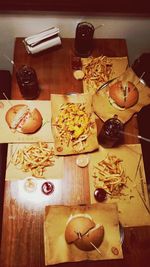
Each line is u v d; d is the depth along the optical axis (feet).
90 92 6.30
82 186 5.50
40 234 5.15
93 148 5.69
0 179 6.56
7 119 5.75
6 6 6.19
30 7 6.24
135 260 5.14
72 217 5.22
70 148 5.66
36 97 6.08
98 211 5.30
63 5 6.29
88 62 6.56
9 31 7.06
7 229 5.14
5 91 7.59
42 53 6.58
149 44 7.95
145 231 5.31
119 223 5.31
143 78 6.60
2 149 6.73
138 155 5.81
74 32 7.14
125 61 6.70
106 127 5.45
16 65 6.40
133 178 5.64
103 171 5.60
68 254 5.02
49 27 6.97
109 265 5.06
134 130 6.00
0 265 4.97
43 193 5.39
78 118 5.83
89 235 5.13
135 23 7.08
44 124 5.83
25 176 5.45
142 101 6.23
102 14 6.69
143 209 5.43
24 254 5.04
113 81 6.31
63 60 6.56
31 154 5.57
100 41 6.88
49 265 4.98
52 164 5.57
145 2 6.44
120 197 5.48
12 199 5.31
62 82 6.33
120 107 6.10
